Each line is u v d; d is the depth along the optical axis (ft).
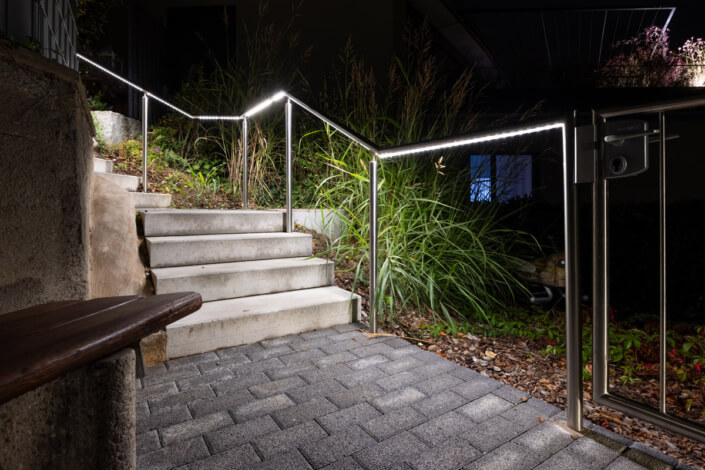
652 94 27.66
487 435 5.04
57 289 5.35
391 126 15.15
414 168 12.40
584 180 5.04
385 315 9.82
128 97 20.20
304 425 5.21
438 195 12.00
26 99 4.84
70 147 5.49
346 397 5.95
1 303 4.58
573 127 5.13
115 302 2.95
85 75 16.01
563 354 8.94
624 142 4.78
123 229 8.89
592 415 6.58
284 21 25.63
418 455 4.63
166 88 24.34
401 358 7.43
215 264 10.14
